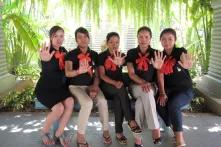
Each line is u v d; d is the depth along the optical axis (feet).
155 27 19.54
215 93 16.44
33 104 16.11
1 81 17.22
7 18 18.90
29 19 19.76
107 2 19.60
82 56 11.64
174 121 11.24
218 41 17.07
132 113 11.84
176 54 12.14
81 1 19.31
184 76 12.16
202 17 19.27
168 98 11.89
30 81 19.06
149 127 11.48
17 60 20.62
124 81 12.58
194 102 16.14
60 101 11.37
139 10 19.27
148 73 11.97
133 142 12.12
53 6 20.21
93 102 12.28
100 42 20.48
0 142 11.97
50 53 11.48
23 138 12.36
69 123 13.92
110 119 14.53
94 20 19.65
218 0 16.71
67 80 11.96
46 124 11.62
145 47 12.00
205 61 19.66
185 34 20.35
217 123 14.19
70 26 20.20
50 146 11.64
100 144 11.91
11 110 15.70
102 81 12.10
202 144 11.94
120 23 19.69
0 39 17.87
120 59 11.89
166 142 12.07
